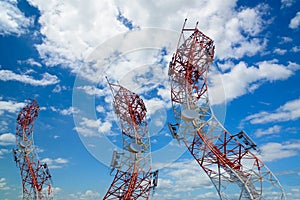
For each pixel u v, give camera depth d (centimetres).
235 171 5216
